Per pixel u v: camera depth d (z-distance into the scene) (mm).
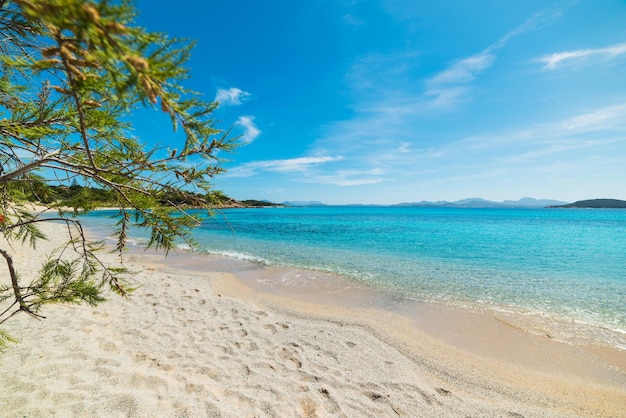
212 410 3350
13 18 1760
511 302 8398
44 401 3021
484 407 4094
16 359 3670
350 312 7473
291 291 9172
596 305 8180
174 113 1014
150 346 4715
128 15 738
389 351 5488
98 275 8094
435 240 22422
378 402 3982
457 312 7609
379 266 12953
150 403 3258
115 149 2010
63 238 17531
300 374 4422
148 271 10742
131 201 2051
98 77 984
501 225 40938
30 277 7133
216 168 1971
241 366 4461
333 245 19359
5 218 2090
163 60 814
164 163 1796
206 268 12016
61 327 4734
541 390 4543
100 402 3131
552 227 37875
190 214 2203
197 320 6109
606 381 4812
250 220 51344
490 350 5711
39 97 1650
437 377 4781
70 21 729
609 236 26609
